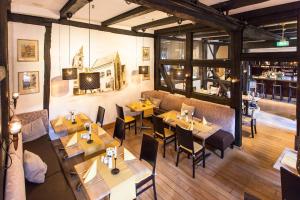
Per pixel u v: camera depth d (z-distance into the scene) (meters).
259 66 11.12
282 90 9.72
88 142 3.31
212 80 6.38
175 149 4.59
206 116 5.06
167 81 6.79
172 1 2.73
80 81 3.60
